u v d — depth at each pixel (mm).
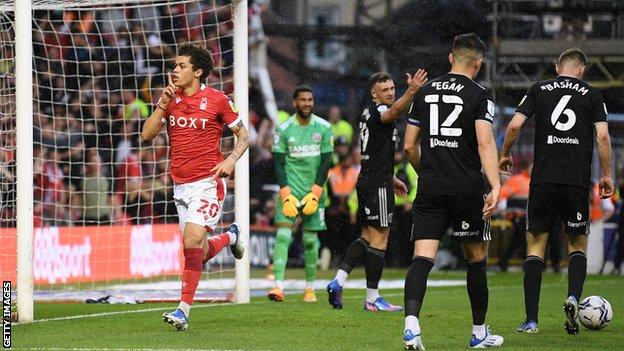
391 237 47406
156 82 46750
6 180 30141
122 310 24859
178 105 19609
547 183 20391
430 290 33188
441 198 16938
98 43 46500
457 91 17031
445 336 19516
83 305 26516
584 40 48562
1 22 30312
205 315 23000
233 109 19750
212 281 36406
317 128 28453
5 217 31094
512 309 25875
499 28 49719
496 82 48125
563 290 33188
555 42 48344
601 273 45062
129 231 37625
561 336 19609
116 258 37062
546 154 20500
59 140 43406
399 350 17078
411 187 46781
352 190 47406
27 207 21609
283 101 54656
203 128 19594
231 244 21984
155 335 18953
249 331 19844
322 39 54219
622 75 49688
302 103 28250
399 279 39938
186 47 19578
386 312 24266
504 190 46781
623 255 44469
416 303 16703
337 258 47594
